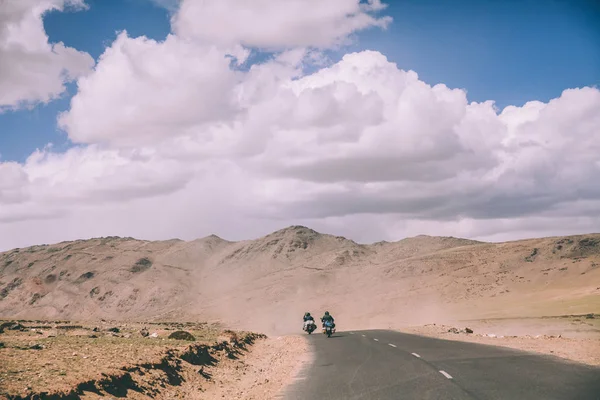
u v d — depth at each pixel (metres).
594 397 11.12
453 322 79.62
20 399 11.09
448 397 11.89
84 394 12.48
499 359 18.25
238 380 19.16
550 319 67.19
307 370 19.48
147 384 14.95
